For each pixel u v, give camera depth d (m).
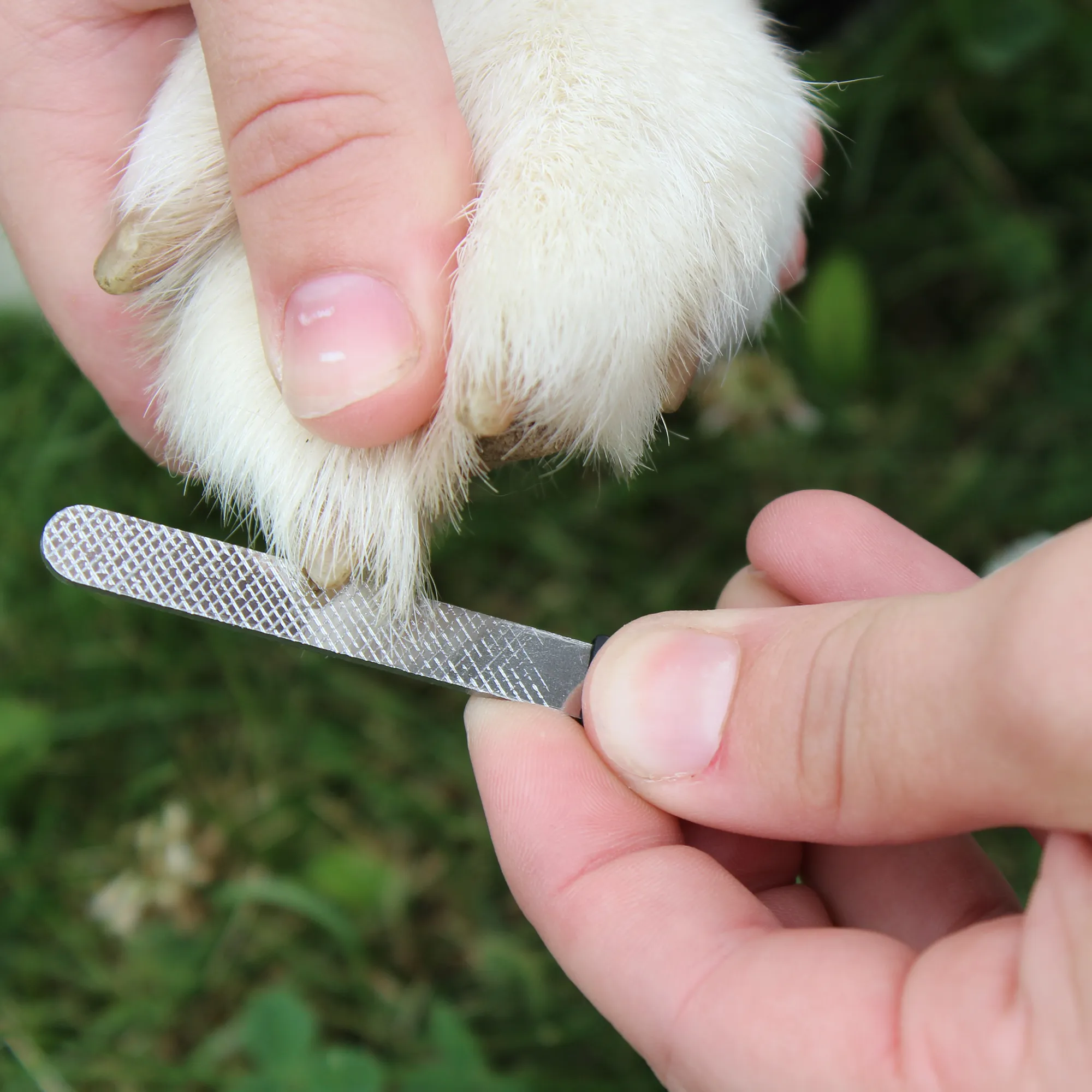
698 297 0.19
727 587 0.22
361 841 0.28
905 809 0.17
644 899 0.18
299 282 0.18
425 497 0.19
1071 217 0.33
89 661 0.29
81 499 0.30
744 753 0.18
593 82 0.18
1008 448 0.32
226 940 0.27
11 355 0.33
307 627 0.19
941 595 0.17
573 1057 0.26
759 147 0.19
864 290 0.29
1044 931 0.16
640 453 0.19
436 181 0.18
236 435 0.19
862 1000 0.17
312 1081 0.24
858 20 0.33
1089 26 0.32
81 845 0.28
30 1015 0.26
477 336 0.17
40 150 0.21
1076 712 0.16
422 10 0.18
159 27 0.21
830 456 0.31
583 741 0.19
